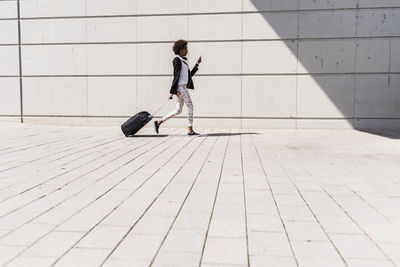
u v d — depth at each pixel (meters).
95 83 10.59
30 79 10.84
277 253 2.40
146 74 10.40
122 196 3.72
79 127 10.48
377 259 2.32
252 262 2.27
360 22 9.62
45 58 10.73
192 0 10.07
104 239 2.63
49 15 10.62
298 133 9.20
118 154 6.15
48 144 7.25
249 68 10.00
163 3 10.18
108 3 10.38
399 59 9.59
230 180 4.39
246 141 7.75
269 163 5.44
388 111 9.70
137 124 8.33
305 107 9.90
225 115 10.15
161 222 2.97
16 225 2.91
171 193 3.83
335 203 3.50
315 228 2.86
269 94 9.99
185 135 8.77
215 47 10.07
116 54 10.46
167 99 10.36
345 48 9.70
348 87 9.76
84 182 4.29
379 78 9.66
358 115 9.78
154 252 2.41
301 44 9.80
